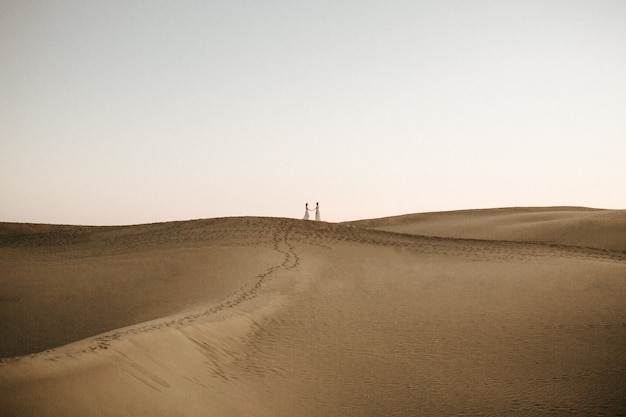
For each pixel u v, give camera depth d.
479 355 12.97
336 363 12.65
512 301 17.22
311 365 12.52
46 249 33.47
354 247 29.44
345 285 20.28
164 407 8.54
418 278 21.30
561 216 52.47
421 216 65.19
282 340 14.17
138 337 10.62
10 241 38.25
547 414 9.98
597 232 42.34
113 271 23.59
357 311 16.78
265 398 10.46
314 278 21.52
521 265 23.69
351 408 10.35
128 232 37.09
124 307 18.73
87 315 18.08
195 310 16.03
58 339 15.84
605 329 14.27
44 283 22.00
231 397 10.02
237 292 18.73
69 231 41.06
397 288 19.66
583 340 13.59
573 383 11.23
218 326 13.87
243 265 23.59
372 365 12.52
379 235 33.28
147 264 24.56
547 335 14.05
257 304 17.09
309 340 14.22
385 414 10.12
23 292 20.80
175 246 29.30
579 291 18.05
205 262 24.36
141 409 8.20
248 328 14.73
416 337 14.36
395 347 13.67
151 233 35.28
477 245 30.08
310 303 17.70
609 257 26.91
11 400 7.09
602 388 10.95
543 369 12.00
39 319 17.75
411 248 29.34
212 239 30.67
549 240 42.53
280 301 17.78
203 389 9.93
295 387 11.25
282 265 23.70
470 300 17.61
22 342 15.64
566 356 12.66
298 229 33.84
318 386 11.36
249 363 12.31
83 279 22.42
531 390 10.98
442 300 17.78
